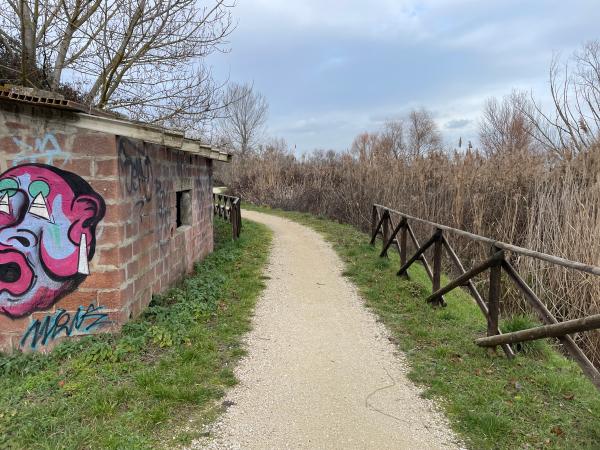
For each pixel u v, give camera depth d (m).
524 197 8.70
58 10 7.02
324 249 11.01
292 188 22.36
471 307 6.79
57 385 3.73
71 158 4.42
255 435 3.16
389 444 3.10
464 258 9.52
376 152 16.25
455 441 3.15
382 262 8.86
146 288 5.46
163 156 6.14
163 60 8.30
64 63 7.57
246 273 7.95
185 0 7.82
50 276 4.48
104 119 4.36
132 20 7.47
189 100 8.83
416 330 5.28
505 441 3.13
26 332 4.48
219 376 4.02
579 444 3.09
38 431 3.05
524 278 7.62
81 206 4.47
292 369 4.27
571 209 7.44
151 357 4.25
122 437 3.01
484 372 4.21
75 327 4.54
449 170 11.28
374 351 4.77
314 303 6.52
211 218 9.98
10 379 3.95
